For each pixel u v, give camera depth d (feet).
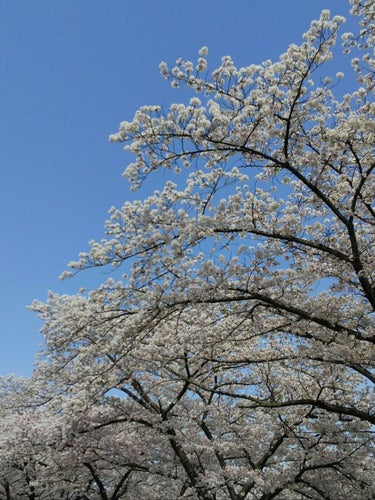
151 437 37.01
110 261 23.56
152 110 21.34
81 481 42.83
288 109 23.22
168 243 23.03
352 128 22.43
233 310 27.99
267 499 33.81
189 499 33.19
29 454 37.11
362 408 32.22
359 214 27.96
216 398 41.73
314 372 31.50
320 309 25.76
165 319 27.63
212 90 21.81
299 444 34.27
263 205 26.81
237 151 23.49
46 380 36.78
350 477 33.22
